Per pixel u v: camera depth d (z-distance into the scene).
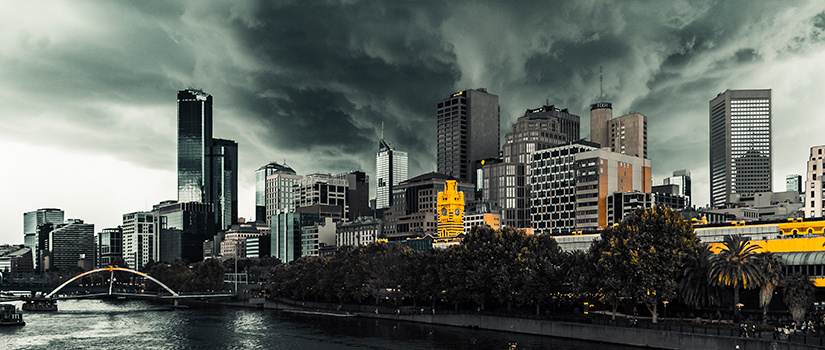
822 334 124.69
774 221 181.00
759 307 150.50
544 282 174.38
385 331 189.25
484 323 186.00
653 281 145.88
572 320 166.00
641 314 170.50
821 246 150.25
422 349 155.75
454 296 197.50
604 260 154.62
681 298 154.12
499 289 180.62
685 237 152.00
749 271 137.12
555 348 147.38
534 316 174.62
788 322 138.25
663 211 155.88
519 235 191.38
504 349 150.00
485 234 196.25
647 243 151.88
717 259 142.38
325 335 186.50
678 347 137.00
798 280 140.12
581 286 160.75
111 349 173.25
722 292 147.50
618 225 163.88
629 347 145.25
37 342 186.88
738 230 188.25
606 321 156.75
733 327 136.50
